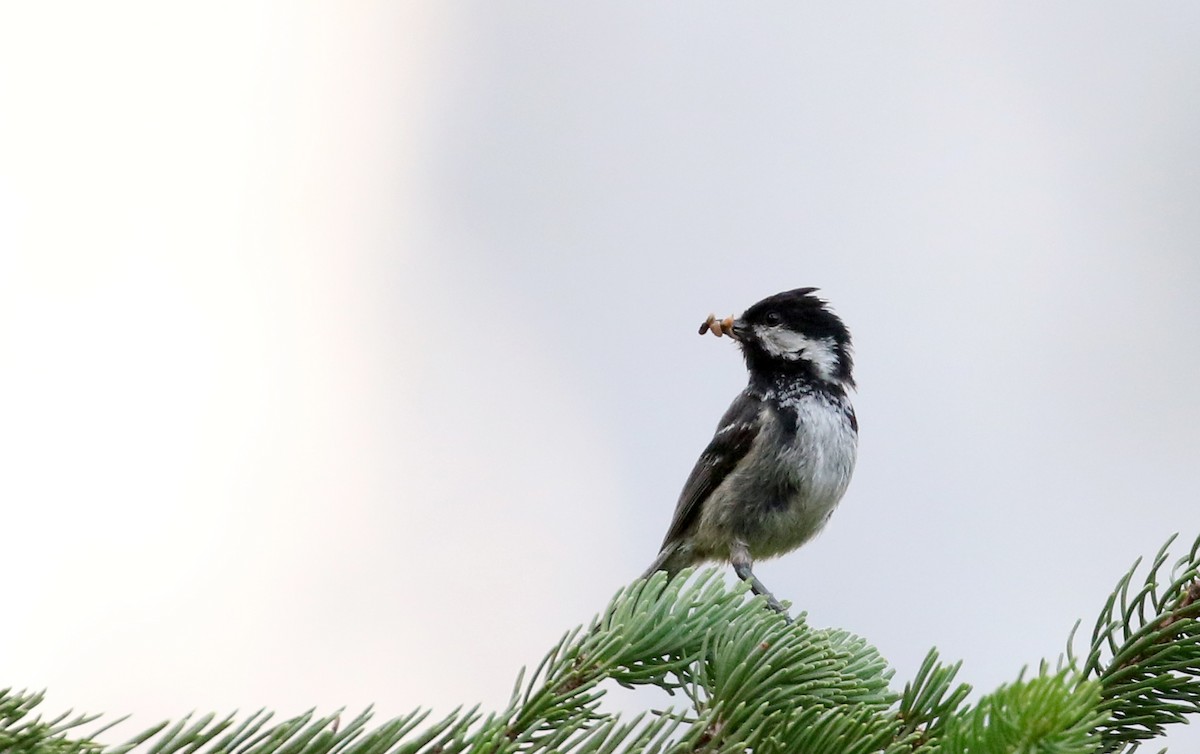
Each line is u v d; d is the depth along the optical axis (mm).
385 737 4539
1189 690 5746
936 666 5473
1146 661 5824
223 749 4340
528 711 5195
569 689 5418
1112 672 5922
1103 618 5953
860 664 6062
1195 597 5832
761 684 5367
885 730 4934
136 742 4105
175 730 4215
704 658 5574
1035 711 3363
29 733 4004
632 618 5734
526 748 4797
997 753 3402
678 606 5789
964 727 3521
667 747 4984
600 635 5605
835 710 4953
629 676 5625
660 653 5738
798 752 4938
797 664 5426
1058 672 3416
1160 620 5809
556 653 5586
